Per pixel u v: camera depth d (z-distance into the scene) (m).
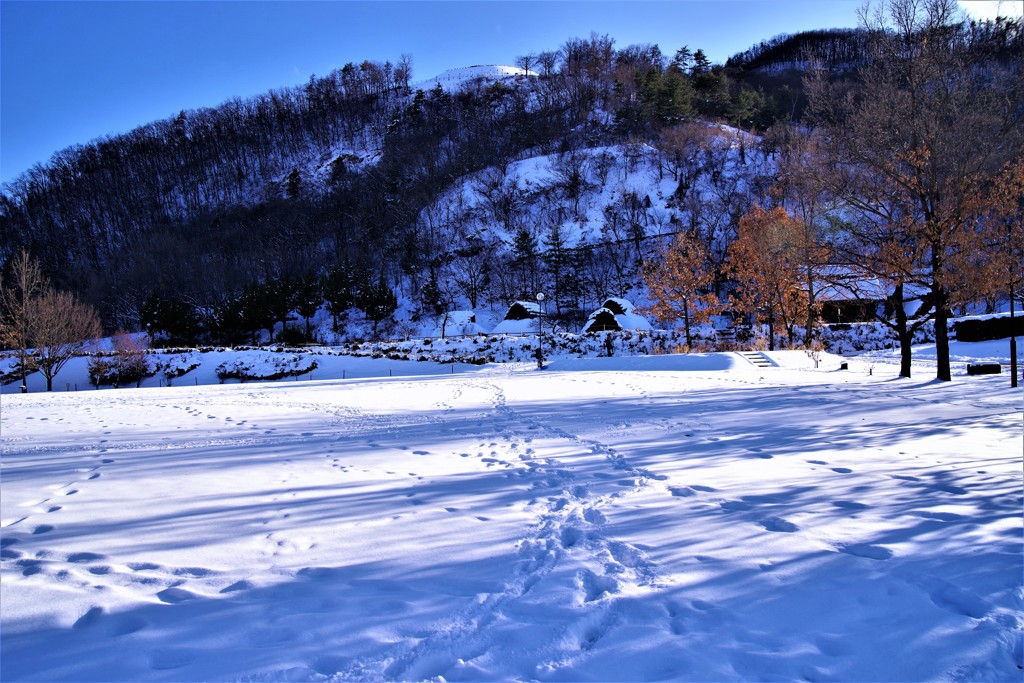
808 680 2.55
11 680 2.59
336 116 151.12
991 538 4.17
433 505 5.28
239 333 61.28
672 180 82.31
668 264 35.62
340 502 5.39
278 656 2.78
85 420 12.06
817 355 26.73
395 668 2.68
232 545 4.29
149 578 3.71
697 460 7.00
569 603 3.28
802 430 9.20
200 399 16.80
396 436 9.38
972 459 6.91
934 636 2.88
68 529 4.62
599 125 106.88
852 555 3.91
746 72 141.50
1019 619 3.02
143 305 65.69
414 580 3.66
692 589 3.44
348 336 62.38
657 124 95.25
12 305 33.19
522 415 11.70
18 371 36.28
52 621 3.14
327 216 100.44
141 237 99.94
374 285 65.56
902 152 17.44
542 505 5.23
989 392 14.50
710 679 2.56
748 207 63.50
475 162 100.75
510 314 55.84
